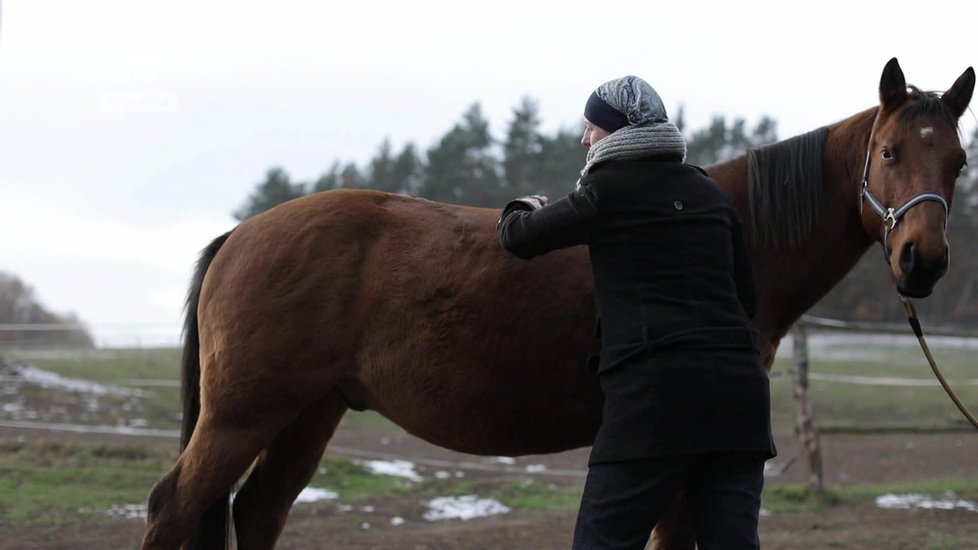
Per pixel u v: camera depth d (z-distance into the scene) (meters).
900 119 3.12
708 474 2.75
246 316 3.44
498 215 3.46
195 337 3.79
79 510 6.47
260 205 42.41
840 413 14.23
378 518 6.85
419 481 8.50
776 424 13.41
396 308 3.36
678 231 2.73
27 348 22.75
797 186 3.35
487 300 3.28
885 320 31.02
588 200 2.76
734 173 3.43
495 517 7.04
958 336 8.28
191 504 3.43
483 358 3.28
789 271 3.37
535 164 39.56
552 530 6.42
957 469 9.80
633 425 2.63
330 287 3.41
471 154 39.03
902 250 3.00
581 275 3.26
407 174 40.41
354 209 3.50
